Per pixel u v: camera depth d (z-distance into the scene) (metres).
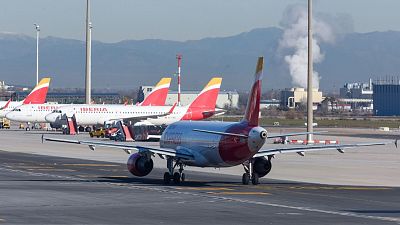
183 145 156.12
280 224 101.62
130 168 156.75
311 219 106.25
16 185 147.25
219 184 153.62
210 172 180.75
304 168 195.75
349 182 162.38
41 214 108.00
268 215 109.56
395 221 105.12
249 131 144.75
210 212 111.81
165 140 161.00
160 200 125.25
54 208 114.38
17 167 191.50
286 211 113.94
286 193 137.75
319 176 175.12
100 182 155.00
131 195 132.00
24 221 101.50
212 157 150.50
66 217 105.44
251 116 146.62
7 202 120.88
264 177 171.50
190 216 107.69
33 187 143.50
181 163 155.50
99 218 104.88
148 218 105.44
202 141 152.00
